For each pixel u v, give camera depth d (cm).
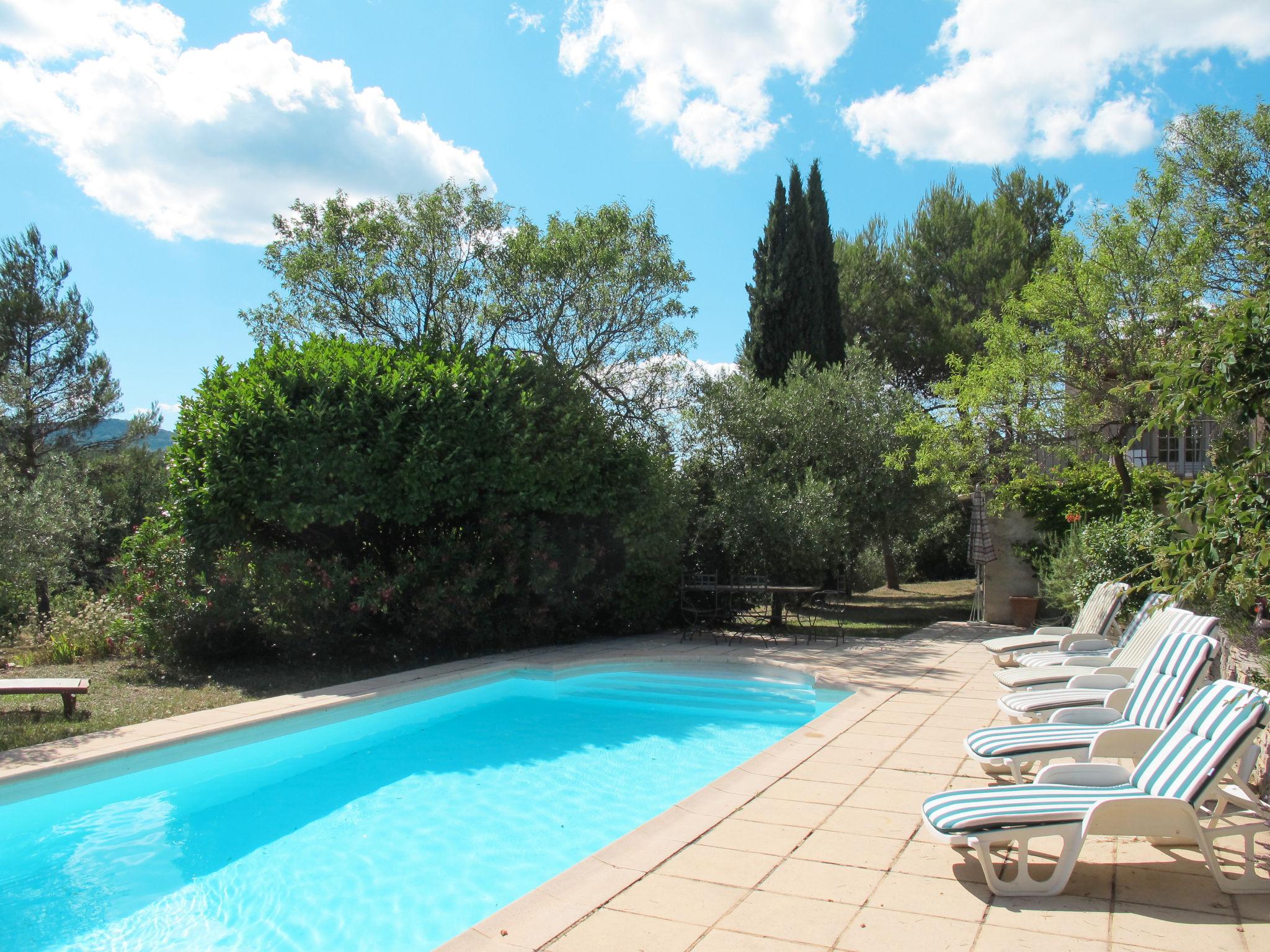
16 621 1362
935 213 2527
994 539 1544
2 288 2047
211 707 827
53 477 1460
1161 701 471
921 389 2480
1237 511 377
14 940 435
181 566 1076
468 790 666
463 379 1142
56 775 611
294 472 1004
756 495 1385
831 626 1490
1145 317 1243
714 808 505
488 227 1425
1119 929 335
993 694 852
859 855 427
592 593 1316
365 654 1124
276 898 477
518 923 356
